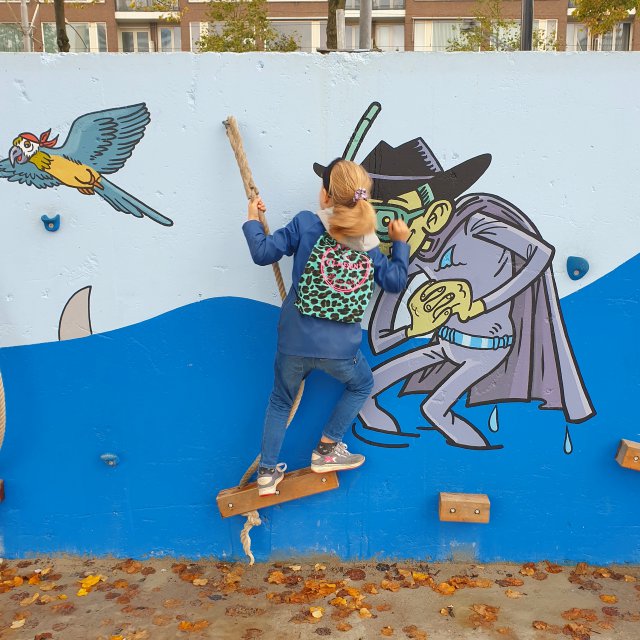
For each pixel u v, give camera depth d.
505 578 3.17
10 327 3.12
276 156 3.00
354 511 3.27
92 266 3.09
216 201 3.04
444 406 3.19
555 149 2.99
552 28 33.28
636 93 2.94
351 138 2.99
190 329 3.13
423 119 2.97
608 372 3.15
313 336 2.74
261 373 3.17
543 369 3.15
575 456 3.21
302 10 34.41
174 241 3.07
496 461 3.22
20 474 3.25
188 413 3.20
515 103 2.96
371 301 3.11
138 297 3.11
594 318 3.11
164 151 3.00
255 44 21.00
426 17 35.12
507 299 3.11
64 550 3.32
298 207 3.04
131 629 2.80
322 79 2.95
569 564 3.28
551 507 3.25
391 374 3.16
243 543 3.08
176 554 3.32
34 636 2.76
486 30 25.50
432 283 3.10
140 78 2.95
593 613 2.91
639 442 3.17
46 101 2.96
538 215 3.05
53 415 3.20
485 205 3.04
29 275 3.09
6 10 30.33
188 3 34.28
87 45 35.12
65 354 3.15
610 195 3.02
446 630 2.80
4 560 3.30
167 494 3.27
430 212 3.04
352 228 2.64
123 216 3.05
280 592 3.07
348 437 3.20
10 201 3.04
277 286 3.09
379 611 2.93
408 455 3.22
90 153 3.00
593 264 3.07
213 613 2.91
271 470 2.97
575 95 2.95
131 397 3.19
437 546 3.29
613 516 3.24
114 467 3.25
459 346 3.14
